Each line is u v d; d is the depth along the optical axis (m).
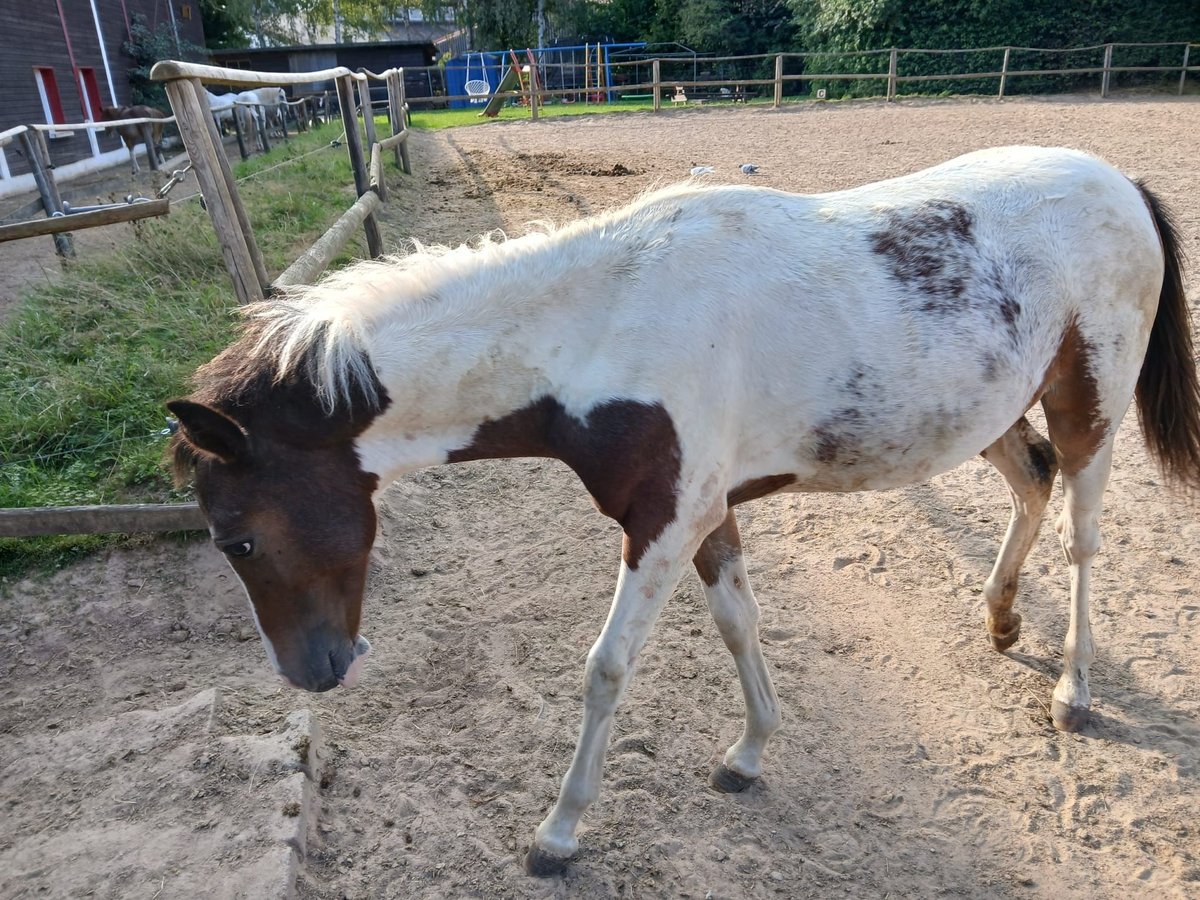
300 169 11.24
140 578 3.44
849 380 2.12
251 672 3.05
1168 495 4.02
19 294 6.46
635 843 2.36
